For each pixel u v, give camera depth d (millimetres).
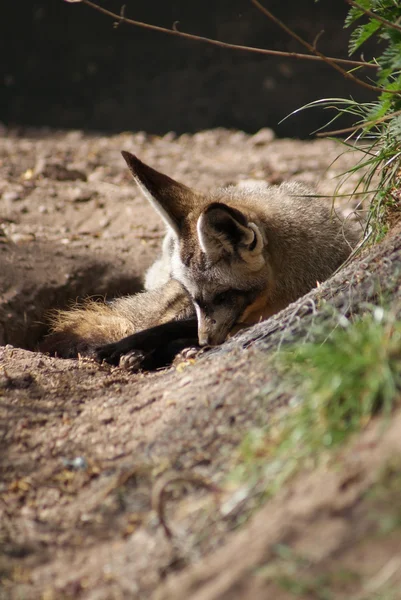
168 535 5215
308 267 10352
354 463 4918
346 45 36031
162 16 39562
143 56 37844
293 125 32281
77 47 38500
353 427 5230
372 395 5266
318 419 5371
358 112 9539
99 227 15609
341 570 4402
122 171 19016
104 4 39781
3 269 13250
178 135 32562
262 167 19344
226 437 6023
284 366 6434
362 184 14758
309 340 6902
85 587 5117
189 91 35375
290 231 10383
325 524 4645
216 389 6734
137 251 14664
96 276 13891
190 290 10148
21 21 39438
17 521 5875
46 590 5176
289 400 5996
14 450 6785
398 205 8930
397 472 4688
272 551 4613
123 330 11695
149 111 34375
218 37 38438
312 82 34312
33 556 5516
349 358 5504
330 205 11375
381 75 8125
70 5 39812
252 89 34688
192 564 4949
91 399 7648
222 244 9617
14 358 8867
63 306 13422
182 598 4637
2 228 14844
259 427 5926
